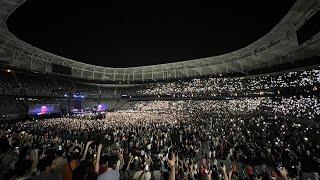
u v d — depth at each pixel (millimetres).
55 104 44500
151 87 69000
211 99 55000
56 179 4082
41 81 48781
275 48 39531
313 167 10188
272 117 36188
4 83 39219
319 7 22266
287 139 19078
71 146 10680
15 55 44438
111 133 22047
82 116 41750
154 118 36719
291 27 29891
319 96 30016
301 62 35531
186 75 67625
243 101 47844
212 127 29641
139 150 14062
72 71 61906
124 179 8133
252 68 52375
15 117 35375
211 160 15297
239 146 17812
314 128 22516
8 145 6547
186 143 18438
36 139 14336
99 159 5012
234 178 9828
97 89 66375
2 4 25688
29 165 3855
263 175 8516
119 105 63938
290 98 36062
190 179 8570
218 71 61656
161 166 9398
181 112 51156
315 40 28562
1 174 5273
